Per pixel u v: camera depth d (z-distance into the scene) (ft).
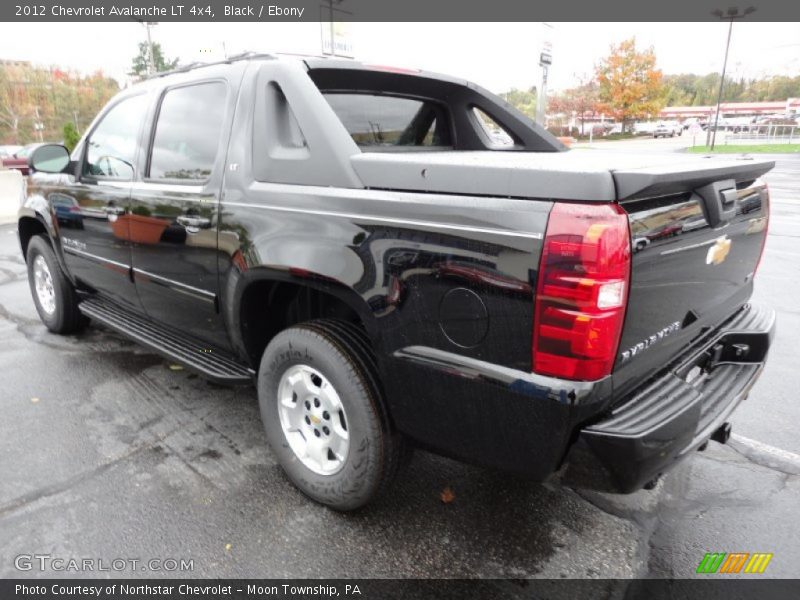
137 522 7.94
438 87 11.25
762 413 11.28
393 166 6.70
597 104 149.89
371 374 7.27
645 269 5.73
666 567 7.28
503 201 5.77
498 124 12.37
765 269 22.97
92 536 7.67
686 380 7.62
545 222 5.44
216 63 9.54
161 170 10.11
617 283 5.34
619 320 5.47
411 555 7.42
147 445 9.87
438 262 6.14
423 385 6.54
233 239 8.41
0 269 23.54
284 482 8.88
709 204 6.64
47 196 13.44
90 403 11.39
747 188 7.85
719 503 8.53
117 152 11.35
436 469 9.29
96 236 11.84
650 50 143.43
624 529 7.96
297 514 8.14
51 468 9.16
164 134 10.09
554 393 5.51
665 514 8.29
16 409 11.10
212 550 7.46
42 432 10.25
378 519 8.07
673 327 6.69
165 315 10.77
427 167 6.36
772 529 7.97
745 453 9.88
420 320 6.40
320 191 7.38
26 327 15.89
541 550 7.55
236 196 8.44
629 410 6.02
